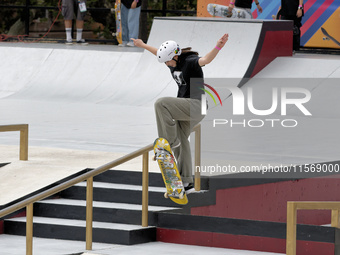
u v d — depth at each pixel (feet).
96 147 43.83
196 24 69.67
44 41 91.40
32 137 47.73
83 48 78.54
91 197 30.50
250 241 30.68
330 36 73.77
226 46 66.13
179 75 31.50
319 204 25.94
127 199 34.32
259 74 64.28
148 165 34.96
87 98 68.80
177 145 31.91
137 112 61.05
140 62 70.85
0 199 34.50
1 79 74.84
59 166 37.83
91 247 30.60
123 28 82.53
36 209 34.60
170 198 31.12
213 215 33.24
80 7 84.99
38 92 71.67
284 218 35.73
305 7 74.69
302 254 29.48
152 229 32.30
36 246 31.40
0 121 54.85
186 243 31.83
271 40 65.72
